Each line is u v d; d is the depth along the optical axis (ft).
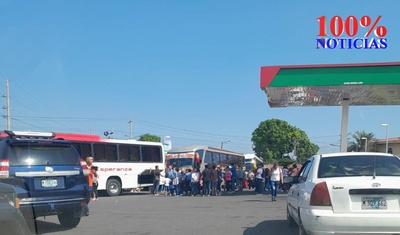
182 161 109.50
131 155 88.79
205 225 36.68
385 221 20.97
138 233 32.94
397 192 21.35
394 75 62.64
